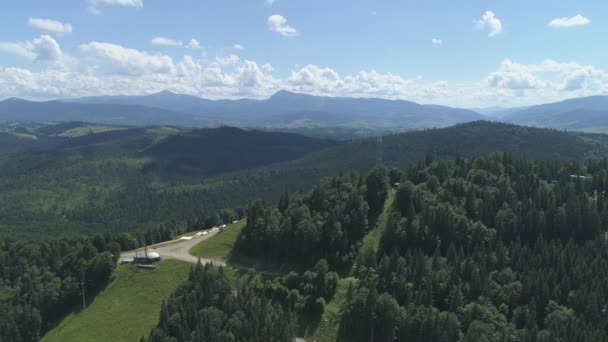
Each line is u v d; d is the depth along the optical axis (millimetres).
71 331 161750
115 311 168125
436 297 150625
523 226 181750
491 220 186750
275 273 178250
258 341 131750
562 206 191250
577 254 162875
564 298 146000
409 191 193375
